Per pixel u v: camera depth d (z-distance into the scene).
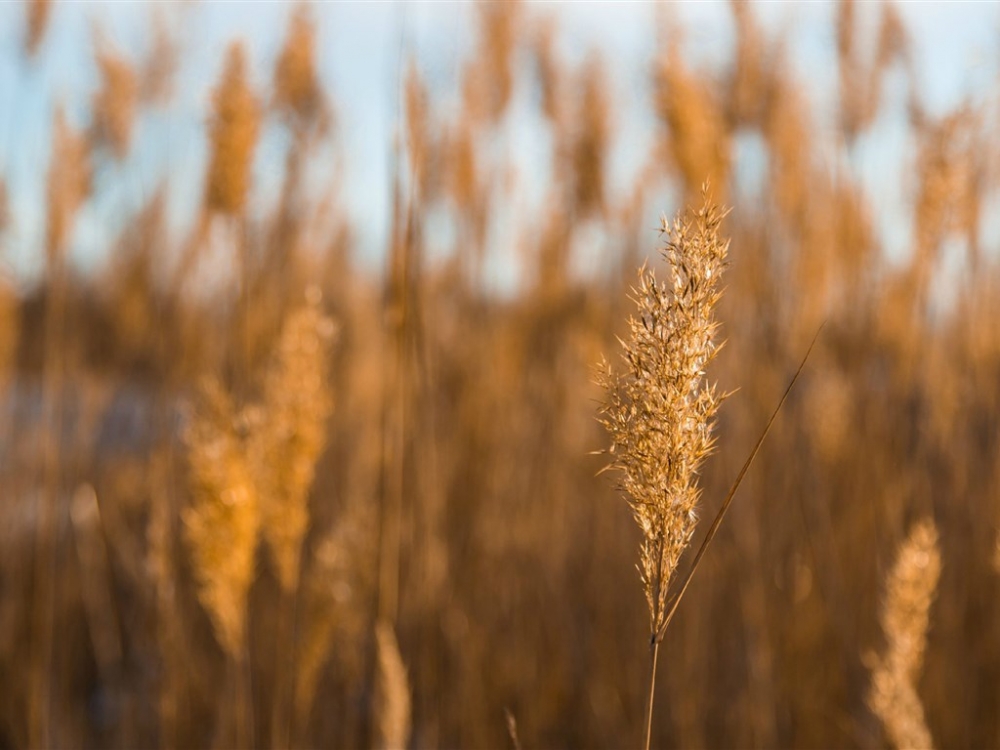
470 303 4.14
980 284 3.59
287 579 2.13
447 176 3.83
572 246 4.39
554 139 4.30
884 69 3.66
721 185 3.16
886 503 3.43
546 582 4.11
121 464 4.64
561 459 4.34
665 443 1.01
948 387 3.62
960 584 3.46
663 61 3.07
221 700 3.19
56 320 3.52
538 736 3.75
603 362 1.04
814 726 3.35
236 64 2.69
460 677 3.47
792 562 3.59
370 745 2.79
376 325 4.99
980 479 3.54
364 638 2.75
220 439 1.96
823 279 3.75
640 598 3.85
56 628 3.94
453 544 3.88
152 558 2.96
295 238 3.74
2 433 4.20
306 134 3.39
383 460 2.55
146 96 4.00
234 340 3.21
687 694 3.39
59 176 3.47
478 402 4.07
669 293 1.01
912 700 1.87
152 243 4.00
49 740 3.39
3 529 4.09
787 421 3.51
